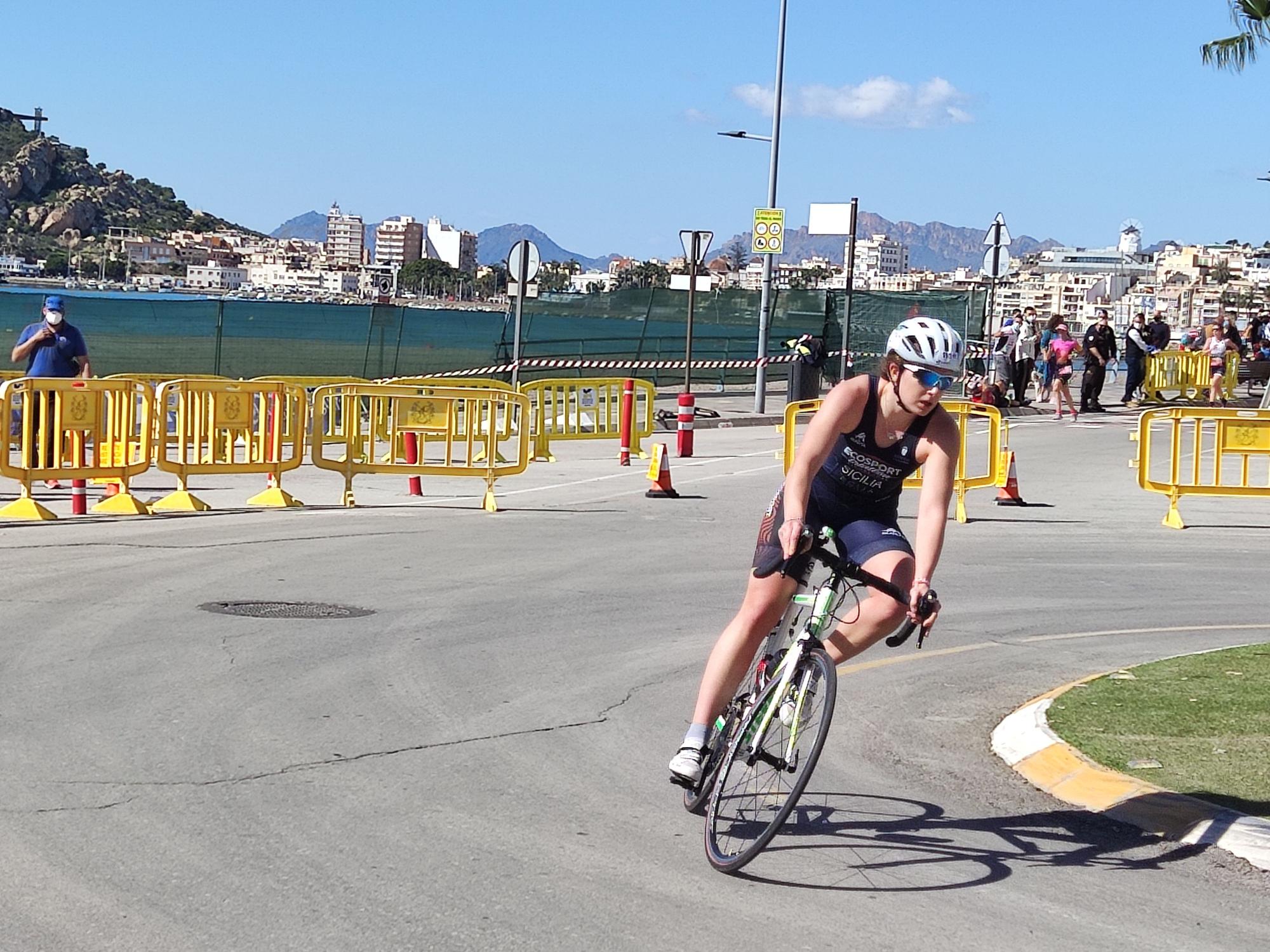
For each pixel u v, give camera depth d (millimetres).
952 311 38000
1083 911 4879
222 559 11570
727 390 36781
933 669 8883
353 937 4418
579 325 34312
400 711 7219
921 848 5492
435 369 30719
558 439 23141
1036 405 33688
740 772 5301
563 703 7543
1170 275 184250
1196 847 5594
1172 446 15766
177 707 7086
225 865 4996
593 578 11414
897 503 5746
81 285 140500
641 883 4969
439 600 10258
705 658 8734
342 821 5520
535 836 5422
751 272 101062
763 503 16531
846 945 4500
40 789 5734
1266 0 21016
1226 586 12195
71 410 13766
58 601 9570
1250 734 6961
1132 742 6820
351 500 15633
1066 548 14047
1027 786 6434
